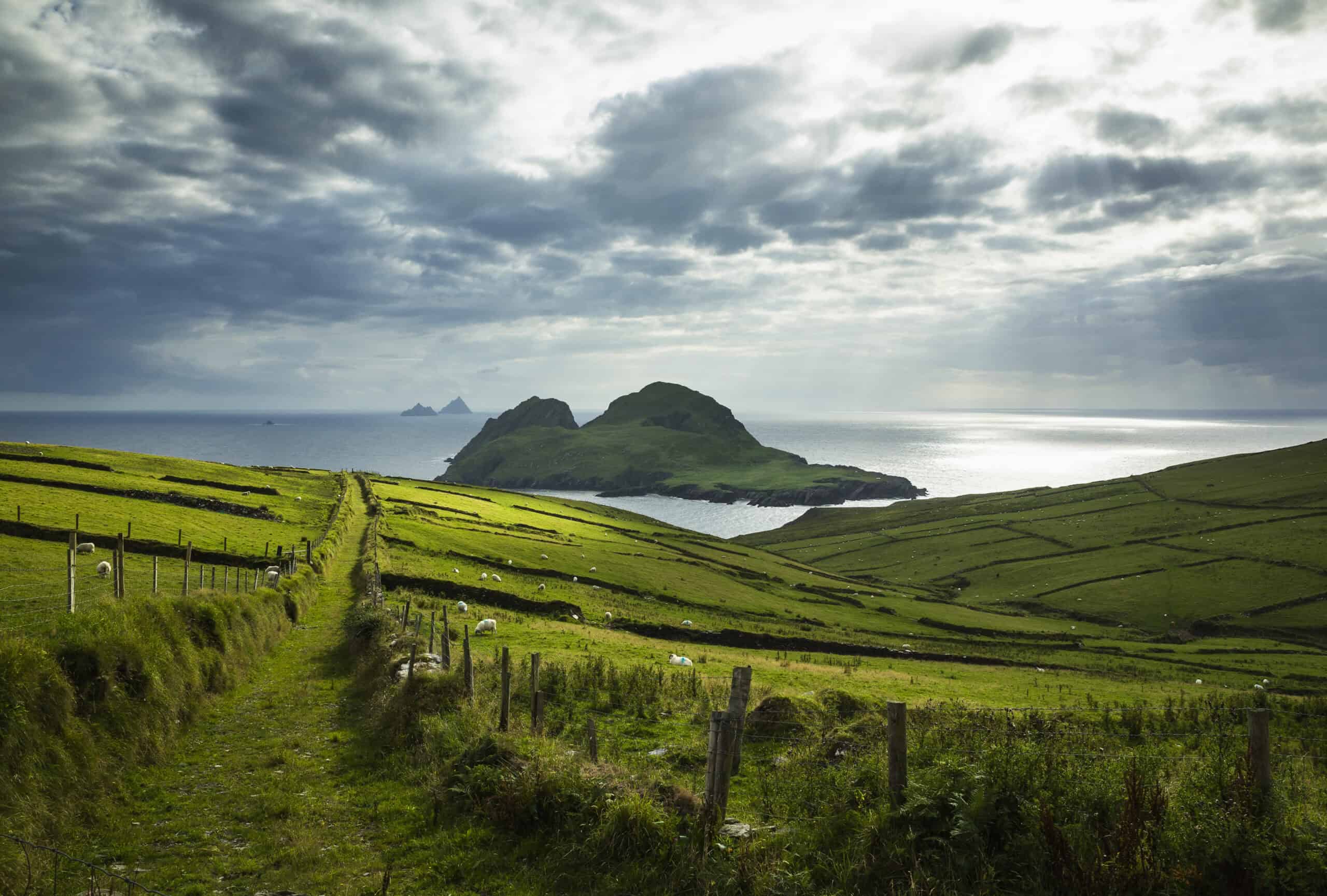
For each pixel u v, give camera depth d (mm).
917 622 107188
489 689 23516
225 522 75562
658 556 123875
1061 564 162625
